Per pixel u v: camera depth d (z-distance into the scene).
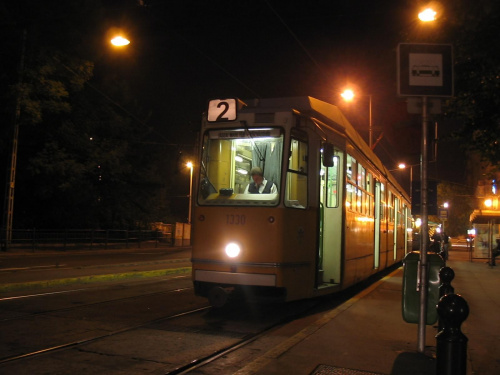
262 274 8.45
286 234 8.56
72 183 30.52
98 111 33.81
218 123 9.24
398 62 6.46
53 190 32.19
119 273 14.88
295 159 8.97
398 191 21.06
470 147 8.44
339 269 10.26
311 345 6.78
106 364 5.93
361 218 12.22
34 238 27.86
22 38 25.16
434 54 6.45
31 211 35.50
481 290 13.45
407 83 6.42
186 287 13.04
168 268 17.64
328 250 10.34
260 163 8.88
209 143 9.27
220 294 8.65
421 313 6.47
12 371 5.54
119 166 33.75
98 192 36.91
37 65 26.02
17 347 6.50
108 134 34.69
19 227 34.12
